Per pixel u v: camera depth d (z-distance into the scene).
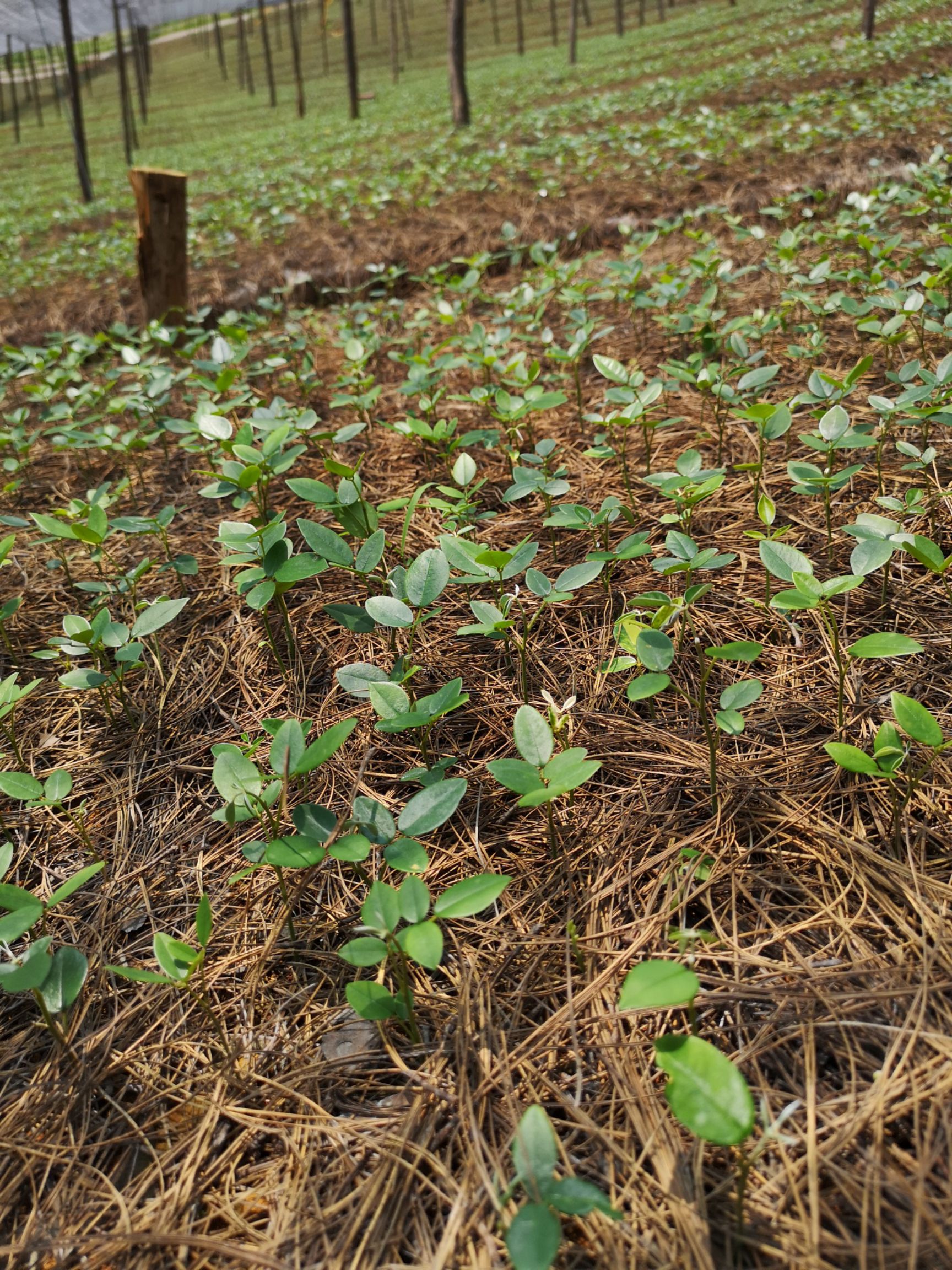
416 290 6.42
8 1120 1.43
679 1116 1.02
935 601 2.25
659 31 34.41
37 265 9.80
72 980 1.46
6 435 3.63
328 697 2.29
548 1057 1.39
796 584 1.79
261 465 2.65
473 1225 1.16
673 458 3.23
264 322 5.14
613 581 2.56
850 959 1.46
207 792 2.09
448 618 2.53
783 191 6.39
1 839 2.04
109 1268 1.20
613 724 2.05
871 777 1.78
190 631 2.70
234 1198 1.28
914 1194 1.11
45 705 2.46
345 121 25.50
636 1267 1.10
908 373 2.65
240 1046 1.50
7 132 45.72
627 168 8.32
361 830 1.56
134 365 4.31
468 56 44.34
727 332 3.66
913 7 19.17
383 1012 1.36
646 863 1.70
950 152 6.44
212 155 23.45
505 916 1.66
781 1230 1.11
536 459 3.36
